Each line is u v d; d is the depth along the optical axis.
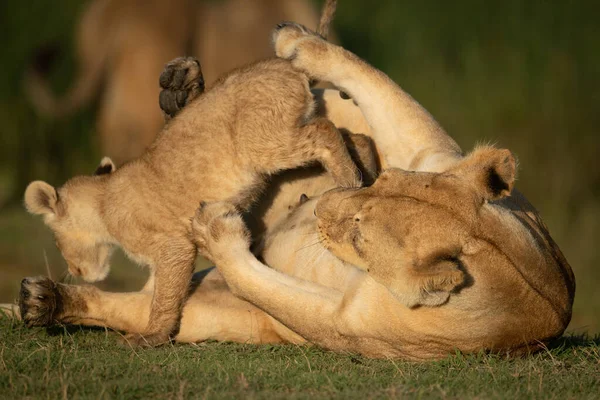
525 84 23.56
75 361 8.90
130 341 9.98
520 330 9.03
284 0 22.97
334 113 11.18
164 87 11.43
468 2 24.34
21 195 24.34
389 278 8.42
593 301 17.70
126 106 21.62
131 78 21.61
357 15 25.59
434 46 24.45
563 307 9.38
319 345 9.66
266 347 9.86
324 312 9.45
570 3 23.73
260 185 10.70
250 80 10.67
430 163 9.95
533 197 23.31
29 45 24.45
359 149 10.78
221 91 10.83
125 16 21.94
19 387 8.18
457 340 8.98
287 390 8.25
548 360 9.30
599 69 23.55
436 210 8.53
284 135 10.45
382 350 9.34
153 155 10.98
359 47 25.27
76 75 24.44
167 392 8.10
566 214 22.72
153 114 21.64
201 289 10.46
